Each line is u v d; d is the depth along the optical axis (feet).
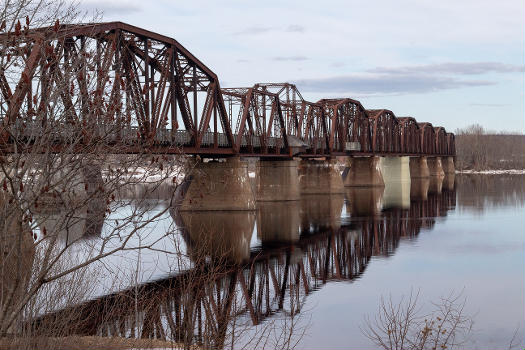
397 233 197.47
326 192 369.50
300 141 312.29
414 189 422.00
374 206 290.56
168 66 178.09
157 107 170.09
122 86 38.19
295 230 202.69
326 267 138.92
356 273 131.95
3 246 34.81
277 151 287.28
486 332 85.56
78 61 36.06
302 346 75.51
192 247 149.38
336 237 188.03
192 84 207.62
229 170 244.01
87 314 63.46
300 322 88.48
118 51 144.25
